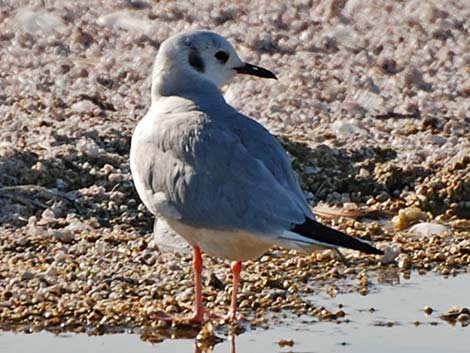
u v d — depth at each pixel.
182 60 12.03
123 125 16.19
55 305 11.91
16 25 19.64
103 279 12.47
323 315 11.98
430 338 11.53
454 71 18.59
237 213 11.08
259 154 11.28
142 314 11.82
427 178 15.31
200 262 11.77
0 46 19.12
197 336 11.42
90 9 20.20
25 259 12.87
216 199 11.16
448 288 12.76
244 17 20.09
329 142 16.19
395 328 11.75
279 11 20.17
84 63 18.53
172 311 11.92
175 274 12.73
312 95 17.67
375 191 15.31
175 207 11.36
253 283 12.63
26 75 18.03
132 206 14.34
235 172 11.14
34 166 14.59
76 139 15.45
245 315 11.96
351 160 15.75
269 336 11.52
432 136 16.42
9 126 15.88
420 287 12.77
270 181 11.10
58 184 14.55
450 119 17.06
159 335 11.49
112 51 19.05
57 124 16.12
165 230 13.49
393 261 13.41
